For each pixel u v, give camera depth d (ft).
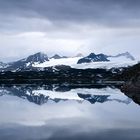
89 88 653.71
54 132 163.02
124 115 231.09
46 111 266.98
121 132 161.27
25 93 519.19
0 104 332.80
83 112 256.73
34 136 152.15
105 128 174.60
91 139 144.36
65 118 220.43
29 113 250.98
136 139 143.02
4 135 154.92
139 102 338.95
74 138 147.13
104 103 338.13
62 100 391.04
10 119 214.28
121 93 490.90
